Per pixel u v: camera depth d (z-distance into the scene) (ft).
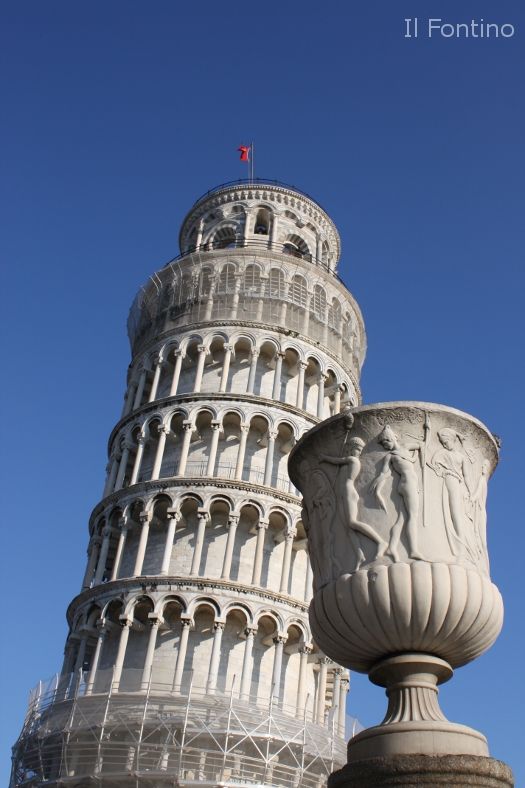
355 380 211.41
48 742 147.02
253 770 138.82
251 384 185.88
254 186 235.20
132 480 178.09
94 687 150.00
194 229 241.35
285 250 229.86
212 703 143.13
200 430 183.11
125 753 139.54
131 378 208.03
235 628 157.58
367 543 47.06
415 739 41.29
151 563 165.78
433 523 47.01
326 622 46.65
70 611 170.81
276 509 169.68
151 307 216.13
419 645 44.65
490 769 39.52
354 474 49.73
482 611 44.45
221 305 199.52
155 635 152.76
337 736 154.51
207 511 165.89
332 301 213.46
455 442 50.31
